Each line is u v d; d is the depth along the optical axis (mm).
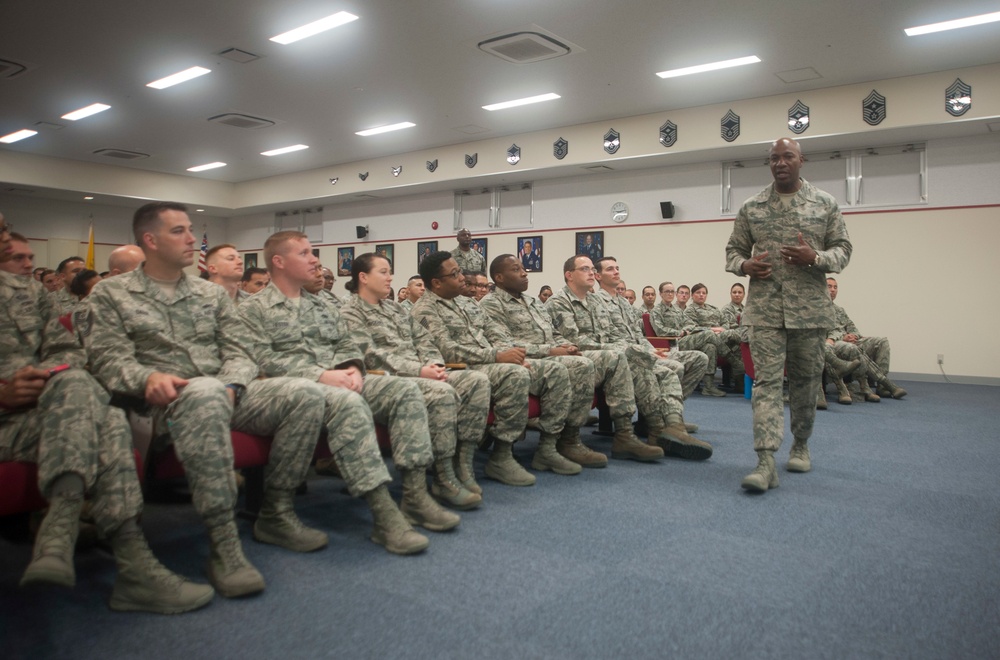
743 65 7449
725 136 8812
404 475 2484
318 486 3133
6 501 1718
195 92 8539
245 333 2393
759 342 3166
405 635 1594
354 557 2135
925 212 8336
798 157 3115
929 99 7598
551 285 11133
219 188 14438
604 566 2062
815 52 7051
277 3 6082
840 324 6879
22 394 1727
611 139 9680
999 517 2609
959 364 8172
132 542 1763
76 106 9086
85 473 1688
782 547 2248
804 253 2932
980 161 8016
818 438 4355
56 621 1671
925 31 6488
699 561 2111
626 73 7773
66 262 5012
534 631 1619
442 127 10156
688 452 3631
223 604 1772
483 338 3449
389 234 13156
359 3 6082
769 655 1512
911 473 3354
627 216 10414
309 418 2184
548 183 11188
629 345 3932
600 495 2918
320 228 14305
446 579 1949
